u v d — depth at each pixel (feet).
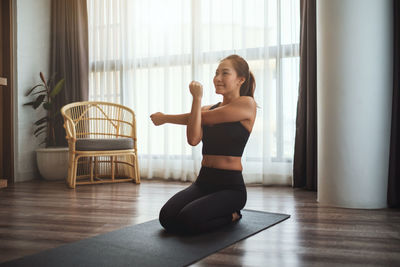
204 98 12.78
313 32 10.73
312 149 10.73
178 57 13.33
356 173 8.16
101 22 14.43
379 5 8.09
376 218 7.24
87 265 4.57
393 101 8.23
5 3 13.38
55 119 14.34
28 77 13.97
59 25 14.61
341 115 8.22
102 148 11.84
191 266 4.59
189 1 13.15
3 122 13.34
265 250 5.22
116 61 14.26
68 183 11.88
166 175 13.20
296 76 11.60
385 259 4.83
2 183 11.73
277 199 9.39
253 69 12.12
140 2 13.89
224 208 6.10
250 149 12.12
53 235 6.09
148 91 13.61
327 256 4.96
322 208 8.23
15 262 4.72
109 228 6.53
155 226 6.56
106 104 13.26
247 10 12.23
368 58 8.06
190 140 6.14
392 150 8.16
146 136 13.88
